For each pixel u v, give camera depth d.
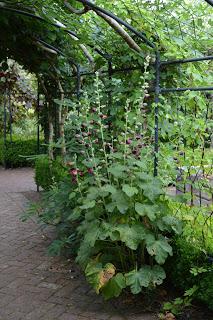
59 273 3.49
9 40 5.30
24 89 10.95
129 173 2.89
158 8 3.23
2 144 10.73
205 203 3.54
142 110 3.34
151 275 2.72
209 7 3.17
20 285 3.24
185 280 2.82
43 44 5.11
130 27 3.16
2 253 4.03
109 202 2.94
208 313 2.70
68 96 5.96
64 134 4.89
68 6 3.39
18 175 9.61
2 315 2.74
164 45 3.30
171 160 3.06
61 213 3.81
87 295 3.05
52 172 5.86
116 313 2.76
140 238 2.71
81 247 3.06
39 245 4.27
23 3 3.77
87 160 3.25
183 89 2.93
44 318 2.70
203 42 3.34
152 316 2.70
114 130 3.86
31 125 12.78
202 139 3.00
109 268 2.74
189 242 2.91
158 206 2.83
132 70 3.85
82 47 4.45
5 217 5.51
